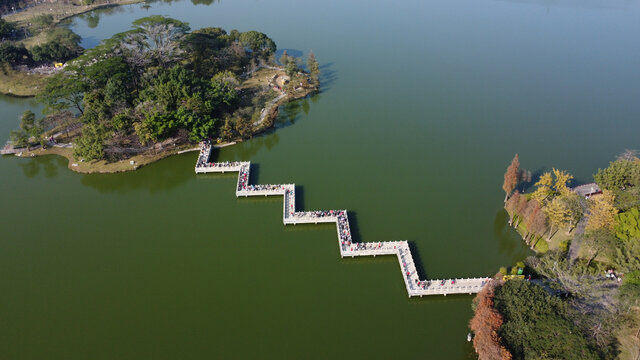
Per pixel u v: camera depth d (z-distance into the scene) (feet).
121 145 567.59
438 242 438.40
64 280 404.77
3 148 585.63
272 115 624.18
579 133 599.57
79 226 468.34
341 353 343.87
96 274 411.34
